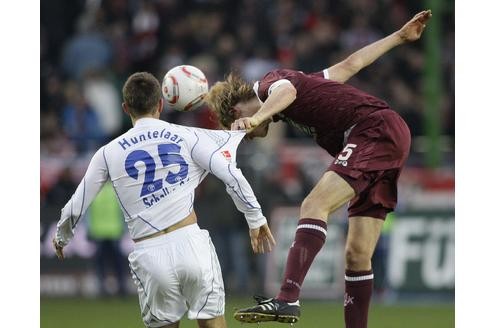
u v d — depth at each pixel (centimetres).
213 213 5009
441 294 4919
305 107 2433
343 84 2464
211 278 2322
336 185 2334
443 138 5734
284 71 2481
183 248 2300
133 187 2317
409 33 2609
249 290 5022
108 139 5750
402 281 4941
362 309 2525
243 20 6159
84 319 4056
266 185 5041
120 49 6153
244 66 5834
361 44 6056
